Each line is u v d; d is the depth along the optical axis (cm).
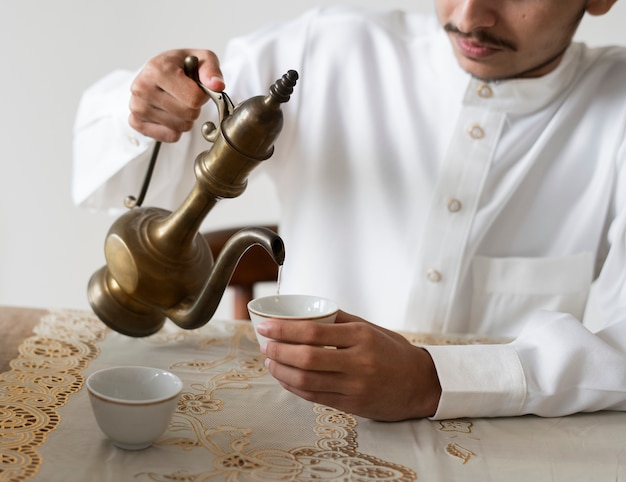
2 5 181
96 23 181
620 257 104
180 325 78
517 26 98
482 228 118
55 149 188
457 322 122
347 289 128
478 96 115
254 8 179
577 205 121
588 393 76
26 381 75
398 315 125
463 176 117
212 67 88
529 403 74
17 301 198
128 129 106
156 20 181
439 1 101
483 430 71
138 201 90
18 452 60
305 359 66
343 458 63
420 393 72
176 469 59
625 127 117
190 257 78
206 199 74
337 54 129
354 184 128
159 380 65
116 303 82
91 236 192
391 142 126
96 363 82
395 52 127
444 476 61
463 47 101
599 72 120
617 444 70
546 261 120
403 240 125
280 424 69
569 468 64
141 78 89
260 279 136
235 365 84
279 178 136
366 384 69
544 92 114
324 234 129
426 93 125
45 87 185
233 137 69
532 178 120
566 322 81
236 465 60
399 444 67
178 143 116
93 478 56
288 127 131
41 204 192
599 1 108
